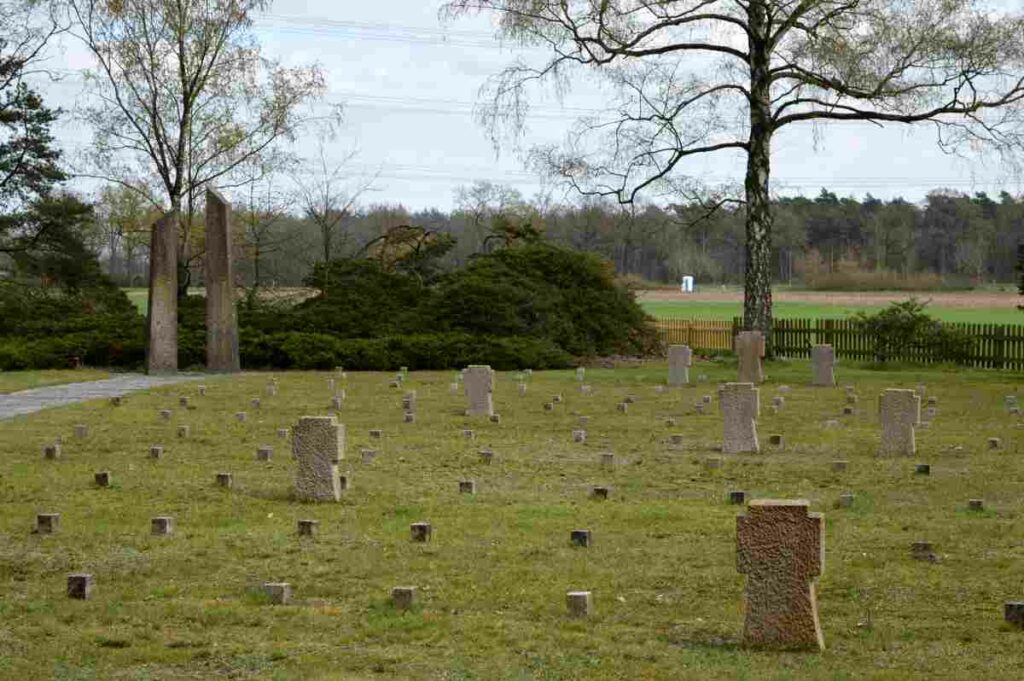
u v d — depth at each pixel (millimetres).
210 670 8664
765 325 41688
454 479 17328
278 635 9484
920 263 116875
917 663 8742
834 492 16281
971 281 113812
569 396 30422
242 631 9617
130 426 23250
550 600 10547
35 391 31297
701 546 12781
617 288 48688
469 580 11234
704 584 11141
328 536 13188
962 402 28984
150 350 37688
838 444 21172
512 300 44250
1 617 9977
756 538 9039
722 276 122562
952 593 10852
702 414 26172
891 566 11883
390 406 27688
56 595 10672
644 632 9570
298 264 55656
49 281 48844
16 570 11633
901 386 33812
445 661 8812
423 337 41625
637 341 47719
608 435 22531
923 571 11672
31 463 18406
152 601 10508
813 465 18656
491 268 46469
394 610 10195
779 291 112312
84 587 10617
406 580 11266
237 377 36531
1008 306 87125
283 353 40656
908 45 38125
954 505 15289
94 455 19359
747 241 41469
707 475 17750
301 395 30422
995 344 42125
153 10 45000
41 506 14820
